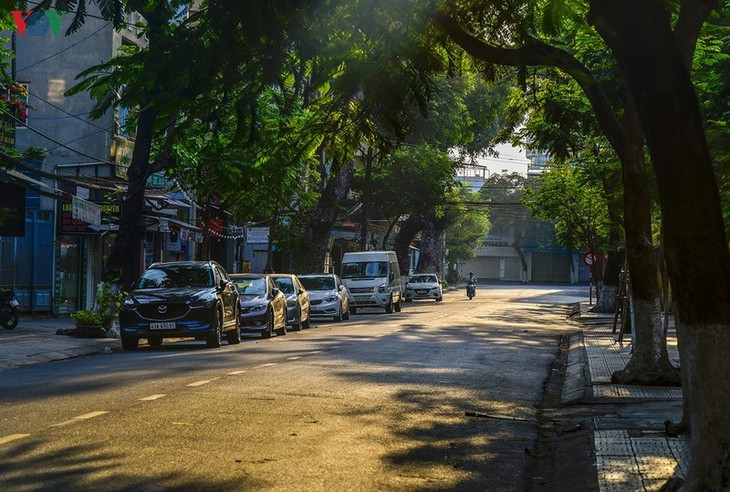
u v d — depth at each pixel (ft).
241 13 25.11
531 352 66.54
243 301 81.20
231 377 43.60
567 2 29.30
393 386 42.06
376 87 28.76
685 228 19.03
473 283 224.74
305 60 27.63
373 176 172.14
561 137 59.36
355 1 26.40
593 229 152.25
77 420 30.07
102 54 106.42
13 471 22.30
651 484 22.33
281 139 34.88
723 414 18.63
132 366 50.78
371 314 140.87
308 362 52.54
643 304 45.80
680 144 19.06
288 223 141.69
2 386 40.86
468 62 32.68
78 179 103.04
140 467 23.02
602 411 36.63
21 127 105.70
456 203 237.04
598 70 54.65
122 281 78.48
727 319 18.83
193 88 26.16
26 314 102.12
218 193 85.97
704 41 55.06
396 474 23.41
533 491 22.91
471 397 39.83
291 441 27.12
